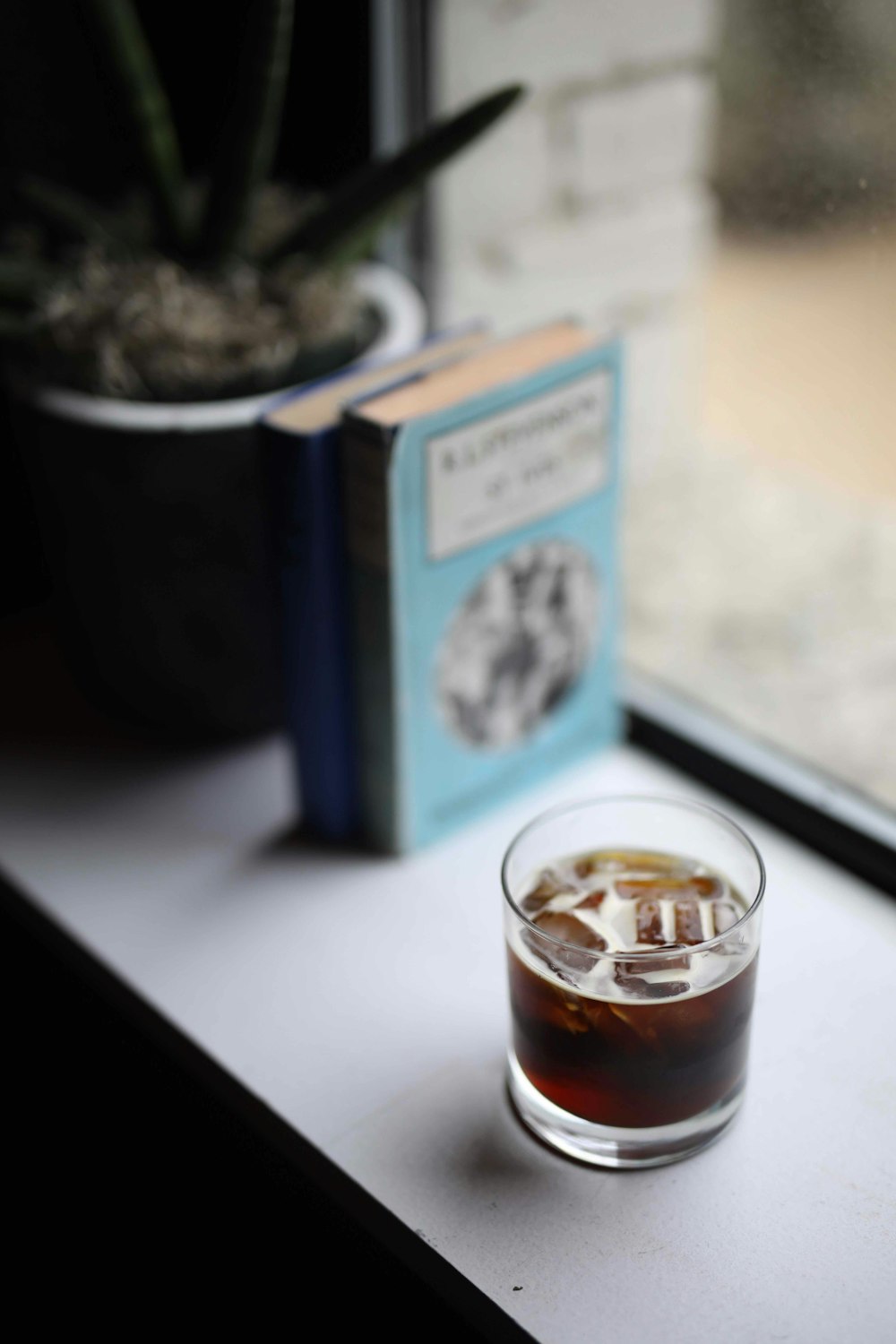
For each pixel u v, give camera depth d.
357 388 0.73
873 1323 0.61
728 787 0.80
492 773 0.79
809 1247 0.63
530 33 0.89
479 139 0.75
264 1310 0.78
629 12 0.90
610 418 0.76
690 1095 0.64
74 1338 0.85
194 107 0.90
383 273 0.86
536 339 0.75
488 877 0.77
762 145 0.87
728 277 0.92
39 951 0.83
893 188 0.80
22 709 0.88
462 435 0.71
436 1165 0.66
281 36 0.73
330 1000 0.72
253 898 0.77
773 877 0.76
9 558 0.94
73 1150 0.85
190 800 0.82
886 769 0.79
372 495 0.70
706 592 0.91
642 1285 0.62
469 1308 0.63
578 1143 0.65
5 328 0.78
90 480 0.77
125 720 0.86
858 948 0.73
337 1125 0.67
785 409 0.92
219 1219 0.79
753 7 0.85
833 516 0.91
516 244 0.94
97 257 0.81
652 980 0.62
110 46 0.75
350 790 0.78
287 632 0.75
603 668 0.82
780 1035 0.70
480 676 0.76
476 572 0.74
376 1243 0.71
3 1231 0.87
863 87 0.79
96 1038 0.81
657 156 0.94
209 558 0.79
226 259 0.80
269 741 0.86
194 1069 0.72
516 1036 0.66
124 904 0.77
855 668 0.85
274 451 0.71
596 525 0.78
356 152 0.88
